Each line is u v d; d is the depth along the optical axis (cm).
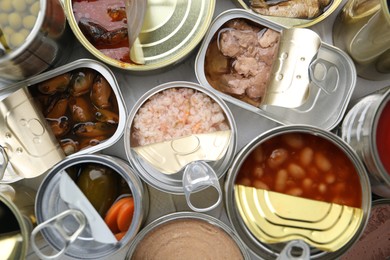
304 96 28
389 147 27
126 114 29
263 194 27
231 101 30
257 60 31
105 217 28
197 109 30
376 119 27
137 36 29
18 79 30
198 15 31
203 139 29
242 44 31
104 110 30
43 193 28
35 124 29
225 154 29
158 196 32
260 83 31
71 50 32
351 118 30
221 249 29
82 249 27
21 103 29
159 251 29
